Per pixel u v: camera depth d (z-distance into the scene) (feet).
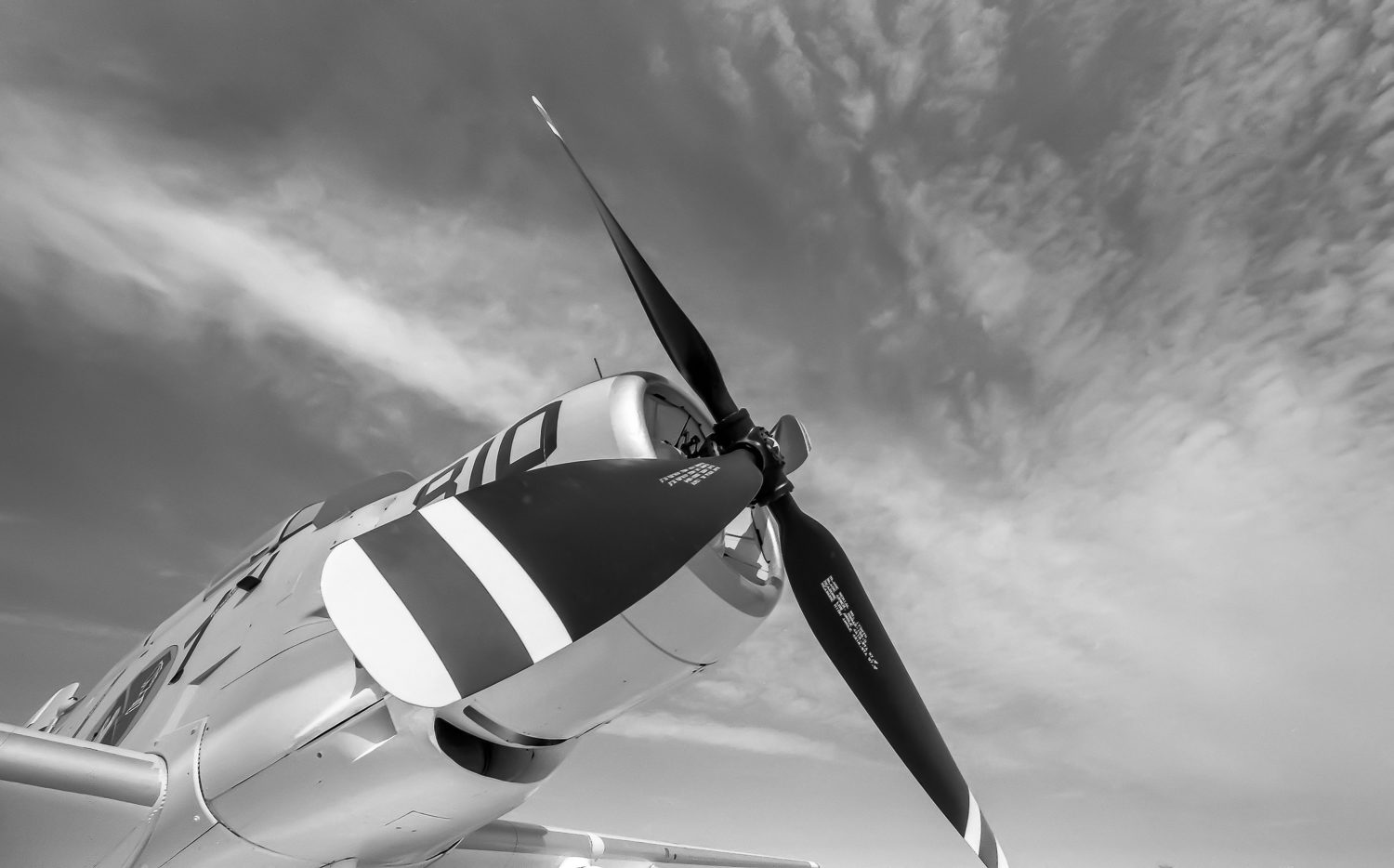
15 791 8.38
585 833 16.06
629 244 10.93
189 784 9.07
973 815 10.68
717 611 8.71
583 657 8.50
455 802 8.98
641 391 9.12
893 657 10.82
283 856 9.03
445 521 6.72
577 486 7.34
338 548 6.31
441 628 6.09
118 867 9.12
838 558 10.65
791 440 10.78
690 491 7.80
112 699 13.01
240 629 10.71
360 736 8.67
